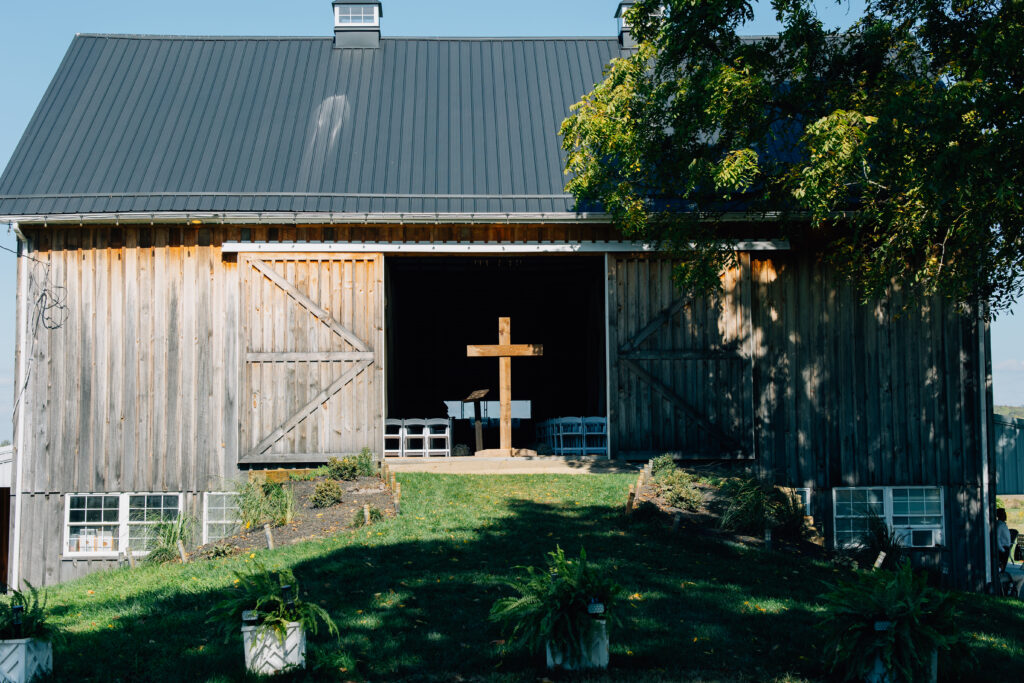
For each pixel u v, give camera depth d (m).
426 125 20.75
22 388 18.00
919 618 8.29
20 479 17.91
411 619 9.65
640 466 18.31
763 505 14.49
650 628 9.53
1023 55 12.20
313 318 18.42
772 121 16.52
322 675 8.20
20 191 18.25
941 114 12.34
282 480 17.17
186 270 18.30
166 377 18.09
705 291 17.27
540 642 8.48
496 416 29.20
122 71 21.52
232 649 8.87
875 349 19.08
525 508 14.88
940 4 15.09
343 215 18.14
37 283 18.17
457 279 26.00
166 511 18.02
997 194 11.87
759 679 8.30
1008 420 30.92
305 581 11.01
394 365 22.47
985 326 19.23
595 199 17.33
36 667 8.19
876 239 16.25
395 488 15.44
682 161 16.84
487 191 18.98
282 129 20.31
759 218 18.23
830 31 16.48
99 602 10.89
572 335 28.48
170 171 18.92
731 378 18.80
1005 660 9.46
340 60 22.59
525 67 22.89
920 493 19.03
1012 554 22.06
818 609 10.48
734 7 15.94
